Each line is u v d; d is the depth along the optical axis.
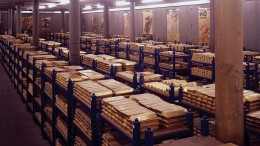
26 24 38.75
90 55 12.59
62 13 35.38
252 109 5.60
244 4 15.70
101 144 5.17
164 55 14.07
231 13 4.07
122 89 5.92
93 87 5.95
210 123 5.89
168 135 4.24
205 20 19.20
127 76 8.56
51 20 39.72
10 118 10.90
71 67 9.12
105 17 23.31
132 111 4.43
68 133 6.82
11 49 18.00
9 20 37.22
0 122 10.45
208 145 3.89
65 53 13.96
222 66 4.20
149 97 5.43
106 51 19.45
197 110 6.08
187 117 4.43
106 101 4.99
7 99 13.62
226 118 4.24
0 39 26.58
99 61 10.74
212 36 13.83
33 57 10.81
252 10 15.28
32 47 15.59
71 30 12.34
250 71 10.79
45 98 9.24
